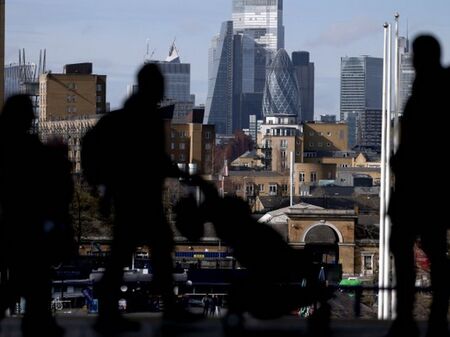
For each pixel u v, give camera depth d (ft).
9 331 68.64
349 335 68.59
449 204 61.87
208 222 73.41
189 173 71.87
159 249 66.74
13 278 66.08
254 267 72.23
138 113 64.34
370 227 439.22
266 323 72.08
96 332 67.26
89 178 64.85
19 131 64.59
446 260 63.00
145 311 75.51
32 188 64.49
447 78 61.77
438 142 61.41
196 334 67.56
